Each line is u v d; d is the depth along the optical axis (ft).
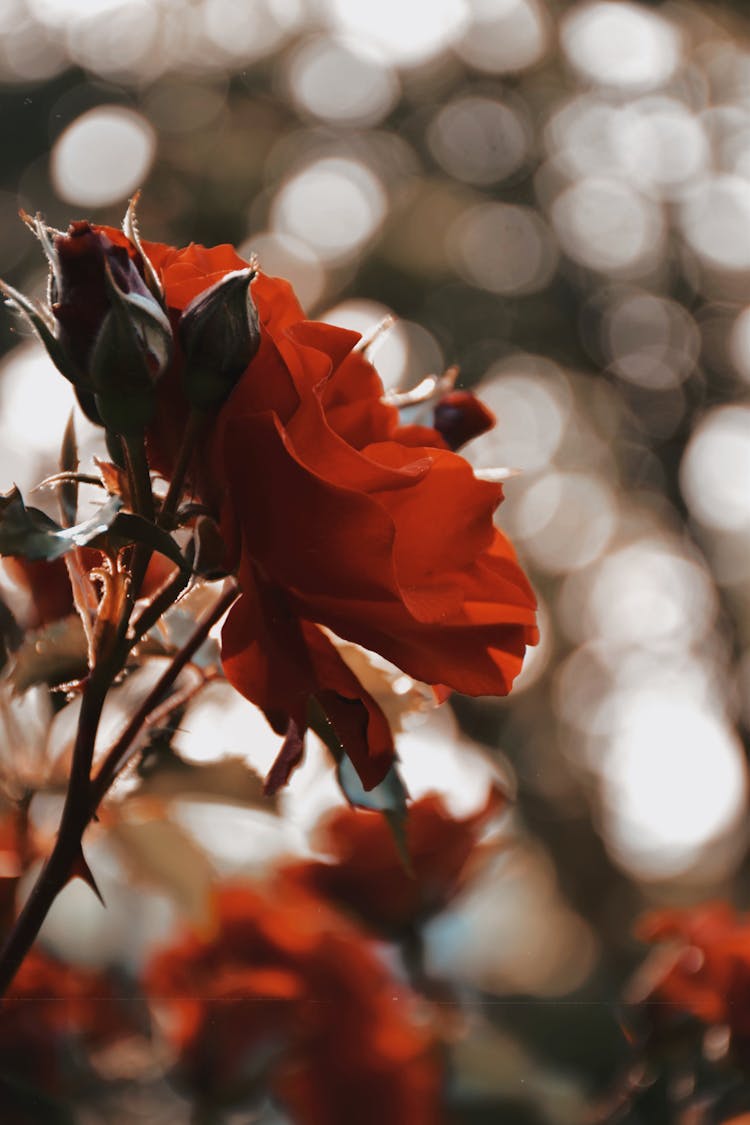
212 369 1.38
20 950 1.41
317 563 1.40
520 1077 1.97
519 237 13.17
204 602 1.72
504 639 1.49
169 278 1.46
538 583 13.41
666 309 14.21
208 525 1.39
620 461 14.14
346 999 1.96
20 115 10.77
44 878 1.42
